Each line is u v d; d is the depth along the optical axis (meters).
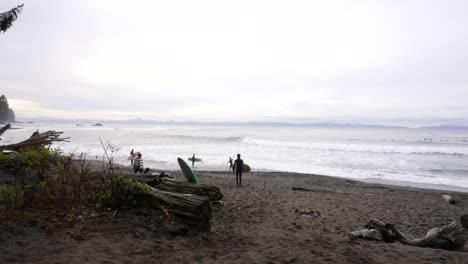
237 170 15.40
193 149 45.00
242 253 4.66
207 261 4.14
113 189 5.52
